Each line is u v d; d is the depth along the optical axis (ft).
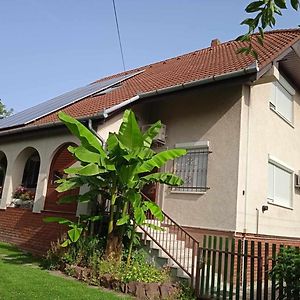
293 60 43.06
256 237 34.53
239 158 33.60
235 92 35.68
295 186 45.03
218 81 33.40
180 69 48.26
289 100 47.80
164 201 38.14
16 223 42.32
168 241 32.71
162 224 36.63
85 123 35.60
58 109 48.26
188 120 38.68
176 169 38.29
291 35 42.24
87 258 28.37
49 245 36.40
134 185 27.63
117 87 52.13
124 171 27.30
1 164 58.39
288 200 43.75
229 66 37.04
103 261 26.55
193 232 34.65
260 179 36.73
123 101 37.68
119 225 27.02
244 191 33.71
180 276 26.86
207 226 33.88
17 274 25.05
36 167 51.57
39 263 31.63
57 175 42.45
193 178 36.70
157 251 29.71
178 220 36.27
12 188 45.32
